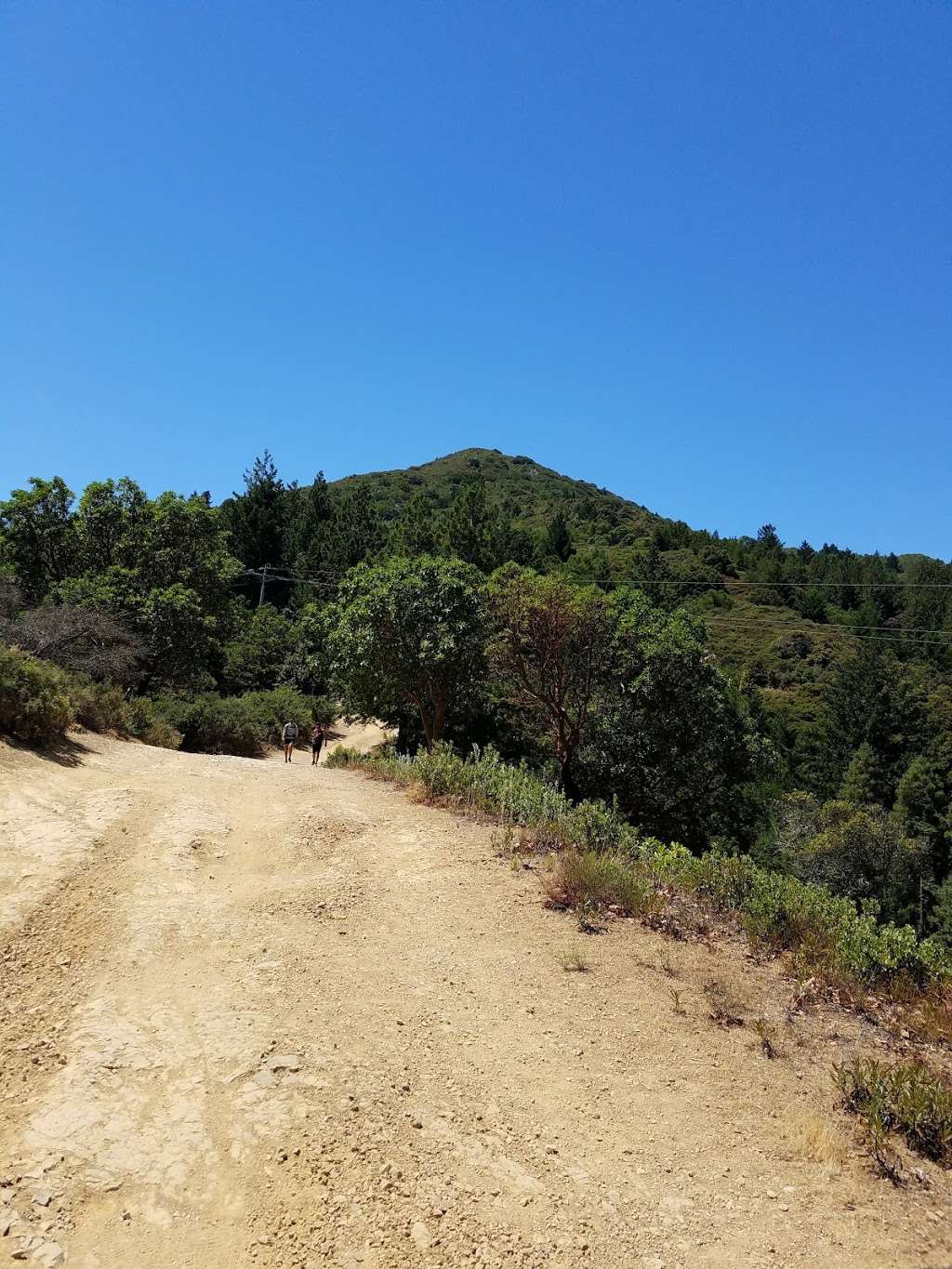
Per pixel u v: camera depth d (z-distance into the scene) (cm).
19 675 1155
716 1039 523
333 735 3691
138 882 696
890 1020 579
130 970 534
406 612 2094
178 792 1037
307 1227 323
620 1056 492
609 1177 378
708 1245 337
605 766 2125
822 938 693
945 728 4731
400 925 669
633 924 709
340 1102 406
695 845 2230
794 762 4809
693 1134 419
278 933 623
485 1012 532
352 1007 517
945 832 3750
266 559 5725
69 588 2416
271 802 1056
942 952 677
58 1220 310
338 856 834
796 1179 387
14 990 490
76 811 856
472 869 812
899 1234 352
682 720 2031
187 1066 425
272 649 4397
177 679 2727
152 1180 339
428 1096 427
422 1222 332
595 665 2064
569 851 850
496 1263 314
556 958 623
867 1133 426
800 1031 546
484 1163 376
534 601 2000
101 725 1566
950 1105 432
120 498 2952
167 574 2862
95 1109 379
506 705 2639
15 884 643
